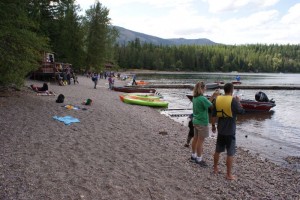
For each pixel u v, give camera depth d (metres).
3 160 7.54
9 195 5.82
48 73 32.97
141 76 93.38
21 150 8.45
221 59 171.00
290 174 9.28
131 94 28.05
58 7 40.94
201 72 160.62
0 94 17.69
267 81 79.62
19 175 6.73
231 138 7.51
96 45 60.72
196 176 7.80
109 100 23.61
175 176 7.63
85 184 6.57
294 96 39.81
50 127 11.47
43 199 5.79
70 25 52.56
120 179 7.05
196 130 8.69
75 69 58.41
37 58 18.02
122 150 9.41
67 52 52.31
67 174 7.02
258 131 17.50
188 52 164.38
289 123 20.72
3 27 14.34
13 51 15.59
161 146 10.39
